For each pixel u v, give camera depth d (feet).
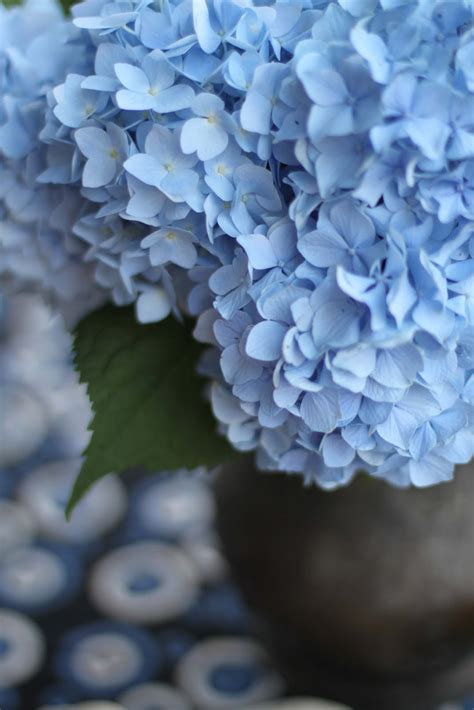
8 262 2.52
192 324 2.52
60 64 2.48
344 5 2.23
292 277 2.27
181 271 2.40
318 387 2.27
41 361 3.92
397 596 2.77
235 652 3.19
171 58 2.27
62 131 2.35
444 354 2.25
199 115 2.25
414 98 2.16
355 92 2.18
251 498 2.84
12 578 3.30
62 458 3.57
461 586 2.75
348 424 2.33
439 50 2.17
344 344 2.23
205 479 3.51
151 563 3.33
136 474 3.51
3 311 4.05
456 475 2.70
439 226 2.22
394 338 2.21
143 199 2.30
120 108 2.29
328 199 2.22
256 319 2.30
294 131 2.21
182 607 3.27
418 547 2.73
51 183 2.46
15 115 2.44
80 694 3.12
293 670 3.06
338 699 3.07
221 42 2.27
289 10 2.27
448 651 2.88
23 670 3.15
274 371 2.28
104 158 2.30
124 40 2.31
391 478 2.47
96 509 3.43
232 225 2.28
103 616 3.25
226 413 2.41
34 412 3.71
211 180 2.27
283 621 2.88
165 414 2.49
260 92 2.22
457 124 2.17
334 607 2.81
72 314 2.57
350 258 2.24
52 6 2.60
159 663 3.18
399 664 2.90
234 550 2.89
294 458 2.44
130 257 2.38
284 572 2.81
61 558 3.34
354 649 2.87
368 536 2.74
